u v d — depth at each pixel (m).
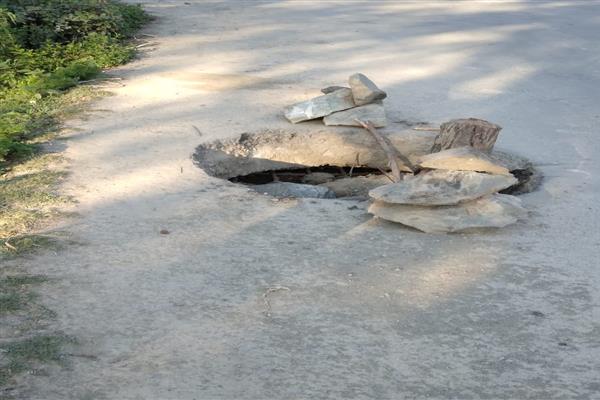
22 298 5.11
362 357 4.57
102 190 7.00
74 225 6.24
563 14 18.08
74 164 7.65
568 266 5.74
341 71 11.98
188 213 6.55
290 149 8.83
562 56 13.41
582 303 5.22
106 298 5.15
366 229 6.33
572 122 9.49
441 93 10.76
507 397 4.24
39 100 9.88
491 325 4.93
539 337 4.81
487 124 7.69
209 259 5.73
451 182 6.46
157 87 10.77
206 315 4.98
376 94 9.10
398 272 5.60
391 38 14.79
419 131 9.00
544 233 6.31
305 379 4.36
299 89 10.80
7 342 4.63
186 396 4.19
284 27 15.89
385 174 8.63
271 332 4.80
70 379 4.32
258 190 8.10
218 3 19.56
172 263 5.65
